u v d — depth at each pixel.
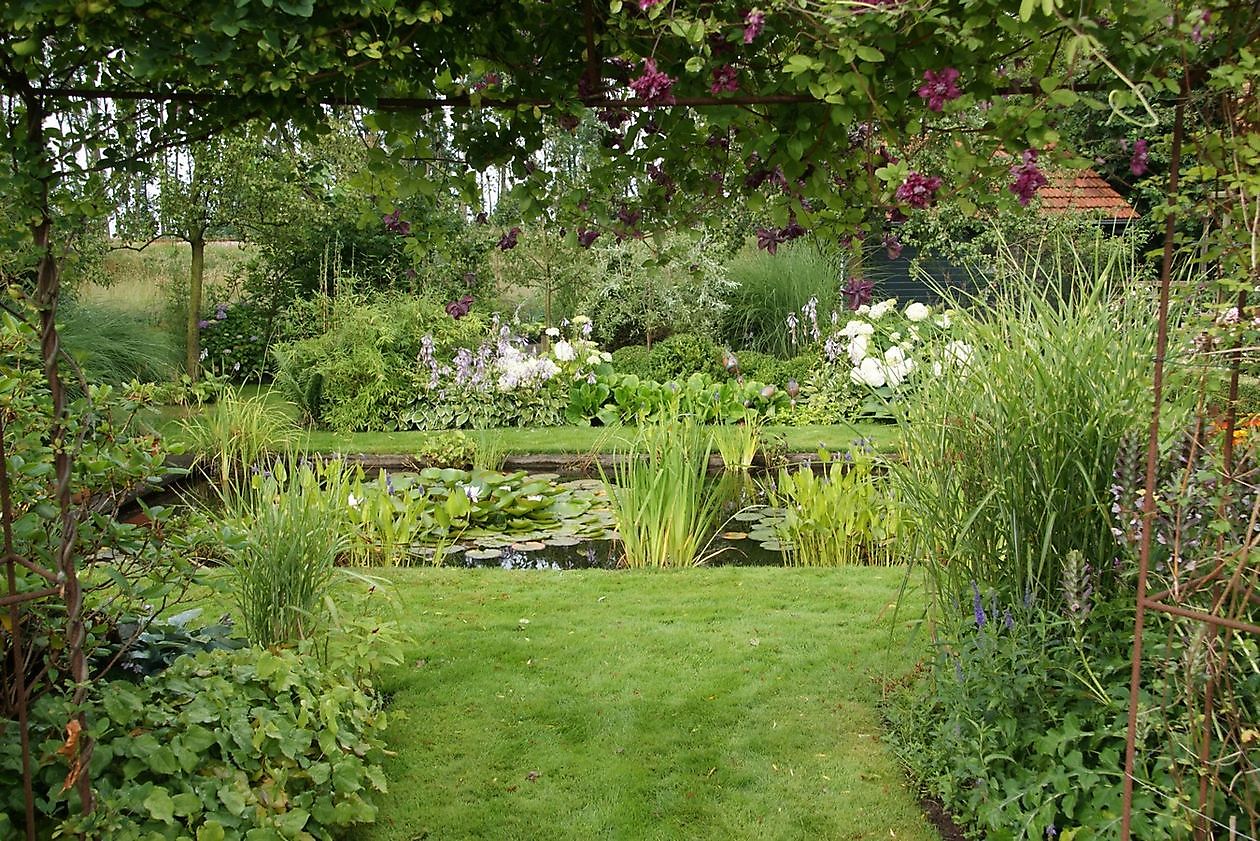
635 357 10.88
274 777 2.33
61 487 2.00
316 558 3.17
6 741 2.06
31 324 1.98
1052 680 2.50
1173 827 2.02
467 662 3.61
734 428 8.29
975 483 2.79
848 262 10.98
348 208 10.39
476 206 2.24
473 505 5.88
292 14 1.67
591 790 2.76
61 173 1.90
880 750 2.94
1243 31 1.57
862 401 9.30
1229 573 1.86
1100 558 2.56
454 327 10.15
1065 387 2.63
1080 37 1.44
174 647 2.74
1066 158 1.75
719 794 2.73
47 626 2.20
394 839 2.54
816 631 3.88
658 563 4.99
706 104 1.92
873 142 2.05
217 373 11.67
